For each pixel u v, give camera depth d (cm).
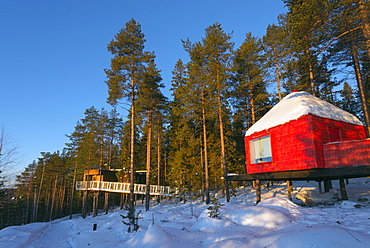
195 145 2928
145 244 817
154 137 3550
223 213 1023
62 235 1688
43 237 1616
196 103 2417
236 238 710
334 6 1267
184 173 2856
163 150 3956
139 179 4200
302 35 1482
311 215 930
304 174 1257
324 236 568
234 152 2783
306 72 2003
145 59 2353
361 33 1255
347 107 2692
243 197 2206
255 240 668
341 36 1306
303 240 562
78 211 5338
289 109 1448
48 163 5025
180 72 3791
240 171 2766
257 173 1574
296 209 1049
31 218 5434
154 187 2891
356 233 593
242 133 3100
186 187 2578
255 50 2583
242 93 2573
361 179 1950
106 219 2200
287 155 1377
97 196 3159
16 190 5416
